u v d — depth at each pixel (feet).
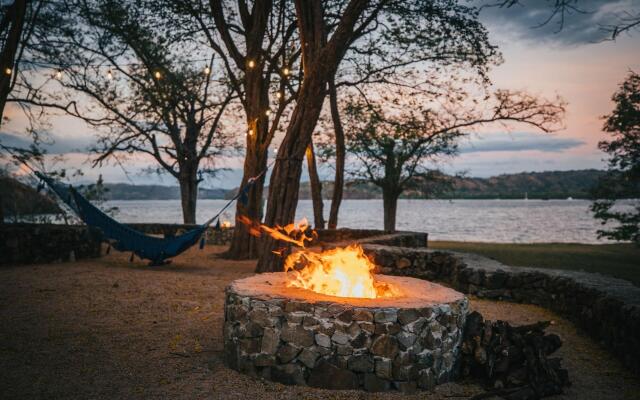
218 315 23.31
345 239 55.88
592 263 54.49
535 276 28.09
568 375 15.97
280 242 35.94
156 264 39.78
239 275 36.47
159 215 352.69
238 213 48.78
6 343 17.89
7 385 13.94
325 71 33.32
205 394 13.66
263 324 15.05
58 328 20.15
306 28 34.47
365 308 14.19
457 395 14.19
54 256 41.24
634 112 51.29
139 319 22.16
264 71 51.67
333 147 75.77
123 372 15.30
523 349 15.06
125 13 54.19
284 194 35.70
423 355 14.51
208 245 65.57
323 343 14.35
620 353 17.79
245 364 15.33
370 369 14.12
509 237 168.35
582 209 603.26
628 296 19.30
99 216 36.60
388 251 37.04
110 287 29.58
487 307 26.99
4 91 39.99
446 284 33.78
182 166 79.92
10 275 33.14
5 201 57.52
